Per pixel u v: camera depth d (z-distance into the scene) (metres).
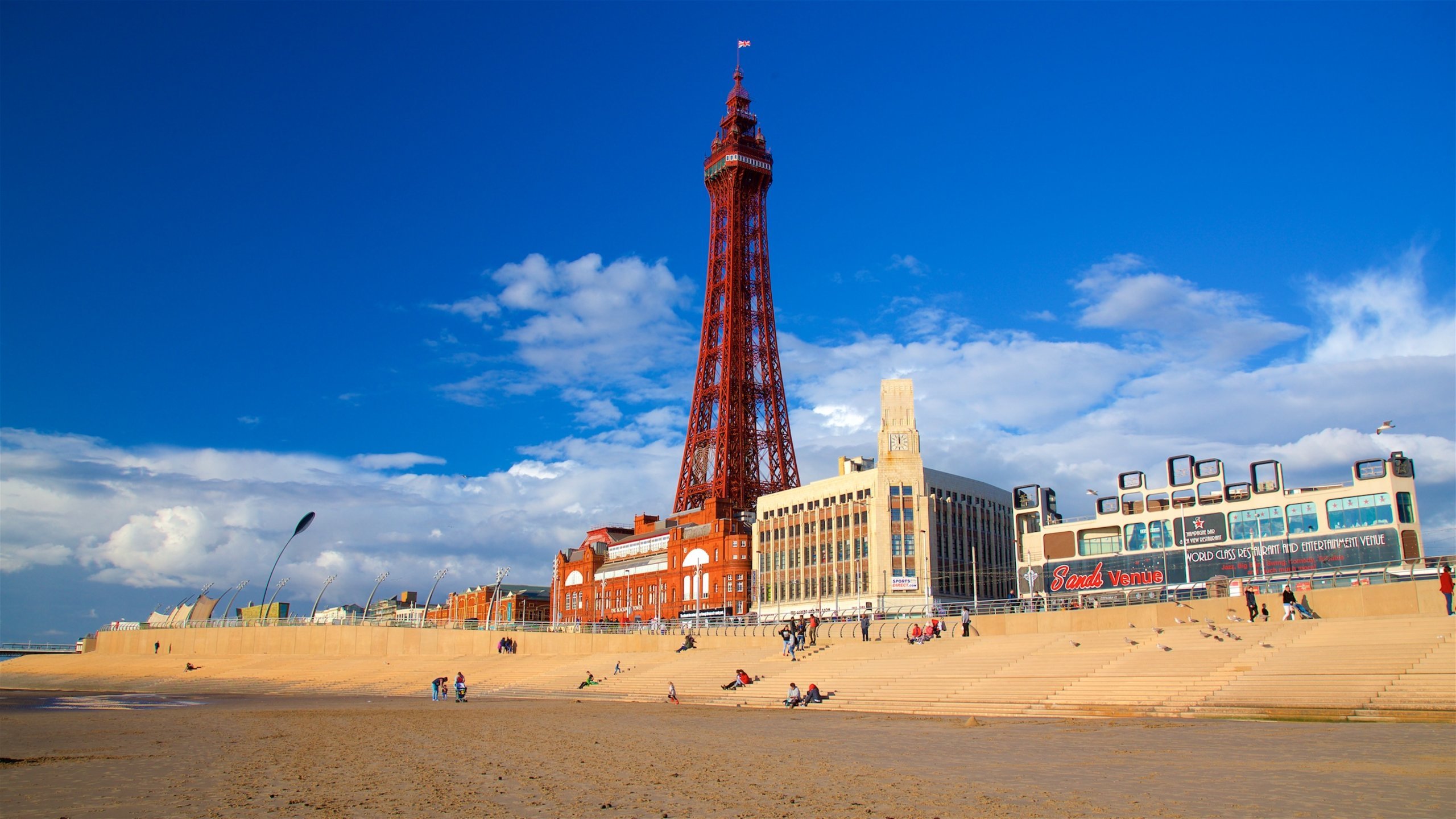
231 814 27.52
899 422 140.62
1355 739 37.22
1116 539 112.44
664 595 180.25
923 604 131.75
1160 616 74.38
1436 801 24.94
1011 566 150.75
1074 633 73.81
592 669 99.25
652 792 30.30
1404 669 48.31
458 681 88.44
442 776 34.78
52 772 37.53
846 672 74.31
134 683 139.88
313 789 32.09
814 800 28.00
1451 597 57.50
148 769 38.25
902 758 36.62
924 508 136.25
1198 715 49.19
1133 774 30.78
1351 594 65.75
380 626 143.00
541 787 31.70
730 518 172.62
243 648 156.25
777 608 150.75
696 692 78.69
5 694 117.56
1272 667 53.31
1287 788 27.23
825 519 145.38
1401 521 91.81
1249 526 101.69
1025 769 32.69
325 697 104.00
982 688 61.69
